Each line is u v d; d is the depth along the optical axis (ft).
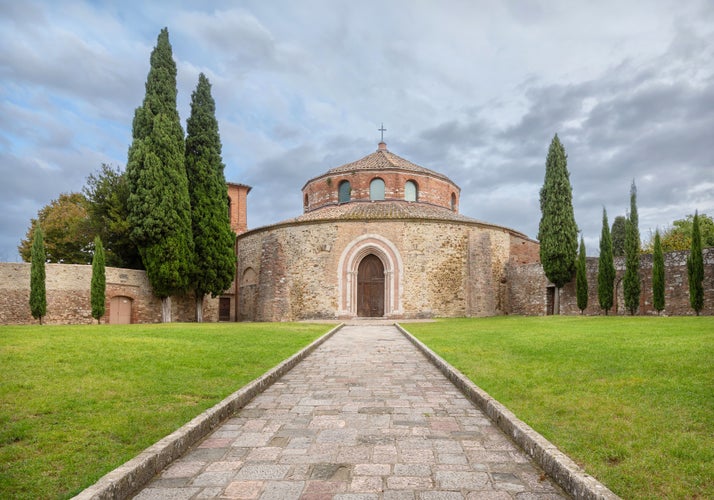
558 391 25.07
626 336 44.78
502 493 14.17
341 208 116.88
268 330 66.85
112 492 13.19
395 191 120.37
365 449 18.13
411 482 14.97
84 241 120.78
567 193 97.55
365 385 30.48
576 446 16.74
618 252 155.84
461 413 23.44
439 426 21.20
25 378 28.53
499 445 18.61
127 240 106.01
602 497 12.42
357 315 105.29
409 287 103.45
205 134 110.42
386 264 104.73
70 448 17.54
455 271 106.42
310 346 47.11
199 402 24.09
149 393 26.02
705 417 19.36
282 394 27.91
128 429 19.52
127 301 99.30
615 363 31.01
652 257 81.30
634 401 22.30
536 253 126.11
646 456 15.72
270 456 17.42
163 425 20.11
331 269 105.09
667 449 16.21
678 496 13.01
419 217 104.63
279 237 110.63
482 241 109.19
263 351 42.93
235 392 25.72
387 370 36.19
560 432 18.38
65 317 91.25
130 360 35.60
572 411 21.27
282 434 20.10
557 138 99.09
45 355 35.70
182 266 99.50
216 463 16.75
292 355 40.42
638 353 33.78
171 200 98.63
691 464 14.93
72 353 37.11
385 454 17.57
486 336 54.03
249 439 19.45
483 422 21.85
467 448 18.25
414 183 123.03
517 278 112.06
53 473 15.34
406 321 93.81
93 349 39.58
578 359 33.76
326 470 16.01
